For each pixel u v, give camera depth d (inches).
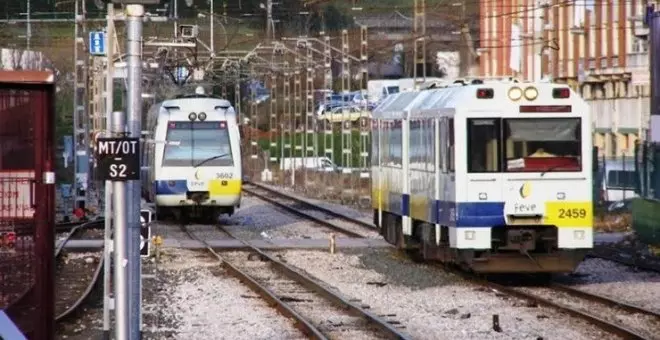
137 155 1464.1
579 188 2792.8
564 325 2174.0
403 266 3280.0
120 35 4722.0
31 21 6688.0
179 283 2950.3
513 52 6860.2
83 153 5388.8
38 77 1387.8
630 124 5698.8
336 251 3772.1
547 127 2797.7
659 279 2955.2
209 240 4173.2
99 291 2805.1
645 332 2066.9
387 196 3538.4
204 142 4817.9
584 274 3075.8
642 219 3838.6
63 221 4894.2
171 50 6043.3
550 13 6589.6
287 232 4579.2
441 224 2918.3
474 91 2790.4
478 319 2268.7
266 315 2361.0
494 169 2783.0
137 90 1660.9
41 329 1406.3
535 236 2785.4
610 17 5900.6
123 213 1472.7
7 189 1393.9
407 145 3270.2
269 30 7416.3
